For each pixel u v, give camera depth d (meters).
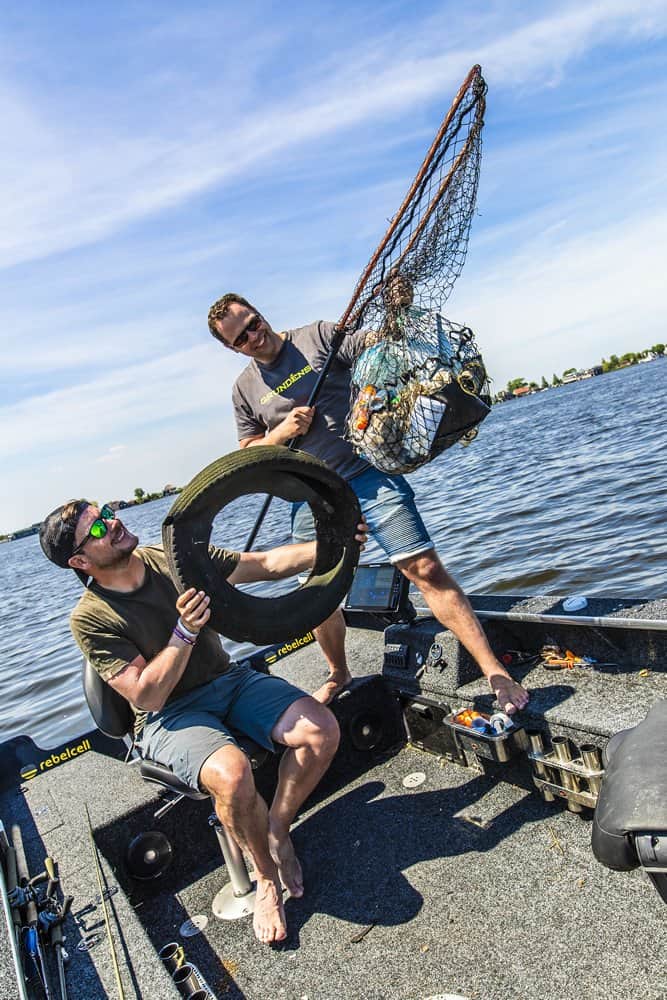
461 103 2.41
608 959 1.89
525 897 2.18
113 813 2.67
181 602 2.25
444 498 16.23
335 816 2.89
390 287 2.67
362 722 3.20
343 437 2.85
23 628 16.67
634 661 2.63
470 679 2.91
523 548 9.17
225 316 2.96
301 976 2.12
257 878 2.31
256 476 2.30
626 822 1.31
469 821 2.62
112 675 2.39
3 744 3.36
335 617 3.09
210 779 2.23
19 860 2.55
